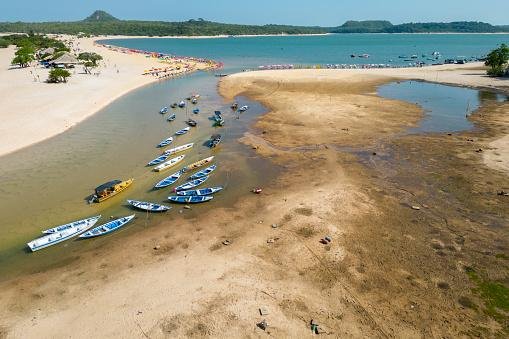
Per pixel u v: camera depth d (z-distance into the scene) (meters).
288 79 114.06
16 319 28.16
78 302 29.47
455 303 28.38
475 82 106.56
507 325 26.41
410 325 26.53
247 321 26.86
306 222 38.75
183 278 31.52
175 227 39.16
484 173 49.03
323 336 25.72
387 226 38.12
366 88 103.38
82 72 126.69
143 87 115.19
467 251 34.22
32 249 35.88
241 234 37.44
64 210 43.56
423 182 47.44
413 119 73.50
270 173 51.31
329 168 52.12
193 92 105.31
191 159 57.28
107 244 36.78
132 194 46.78
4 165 55.47
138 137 67.38
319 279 30.98
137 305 28.80
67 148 62.09
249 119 76.62
